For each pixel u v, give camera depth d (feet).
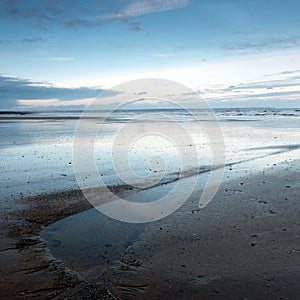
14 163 54.13
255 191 36.17
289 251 22.21
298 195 34.17
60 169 49.52
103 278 19.79
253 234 25.03
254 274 19.63
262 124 150.51
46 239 25.30
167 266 20.97
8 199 34.78
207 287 18.56
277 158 57.62
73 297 17.95
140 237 25.39
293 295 17.56
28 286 18.99
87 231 26.73
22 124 154.51
